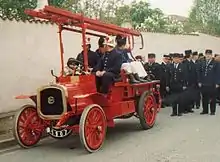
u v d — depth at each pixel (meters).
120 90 9.69
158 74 14.30
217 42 23.72
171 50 19.97
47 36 13.15
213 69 12.88
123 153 8.12
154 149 8.33
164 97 14.35
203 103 13.12
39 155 8.25
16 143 9.20
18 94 12.22
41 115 8.49
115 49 9.55
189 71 13.21
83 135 8.07
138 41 17.75
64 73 9.36
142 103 10.38
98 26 9.35
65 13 8.49
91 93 8.64
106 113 9.13
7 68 11.95
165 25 27.06
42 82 12.98
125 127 10.98
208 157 7.59
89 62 9.90
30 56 12.62
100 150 8.45
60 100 8.32
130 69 9.93
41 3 14.46
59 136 8.62
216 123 11.19
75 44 14.09
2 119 11.11
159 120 11.92
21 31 12.38
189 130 10.20
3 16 12.02
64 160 7.79
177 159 7.50
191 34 21.52
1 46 11.82
